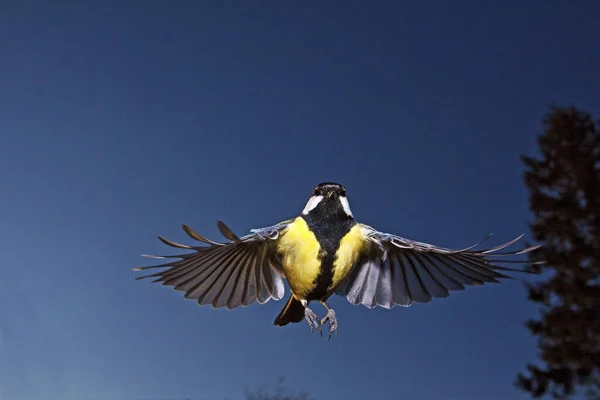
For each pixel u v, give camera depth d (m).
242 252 0.57
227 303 0.58
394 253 0.60
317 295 0.57
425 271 0.60
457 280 0.60
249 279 0.58
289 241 0.57
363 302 0.60
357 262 0.60
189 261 0.55
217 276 0.57
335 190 0.57
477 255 0.56
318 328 0.57
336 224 0.57
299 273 0.57
